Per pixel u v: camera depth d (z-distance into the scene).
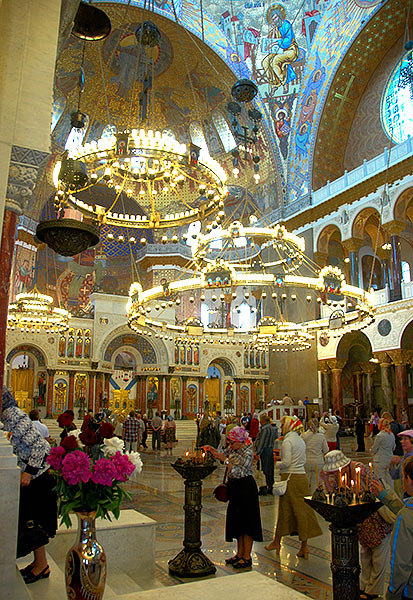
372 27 24.95
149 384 29.38
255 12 27.86
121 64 27.89
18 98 4.60
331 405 27.64
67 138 29.42
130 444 14.86
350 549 3.54
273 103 29.58
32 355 26.48
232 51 28.27
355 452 18.08
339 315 16.42
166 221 11.13
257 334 20.86
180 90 30.55
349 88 27.17
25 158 4.55
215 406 31.42
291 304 29.45
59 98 28.19
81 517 3.41
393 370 28.28
